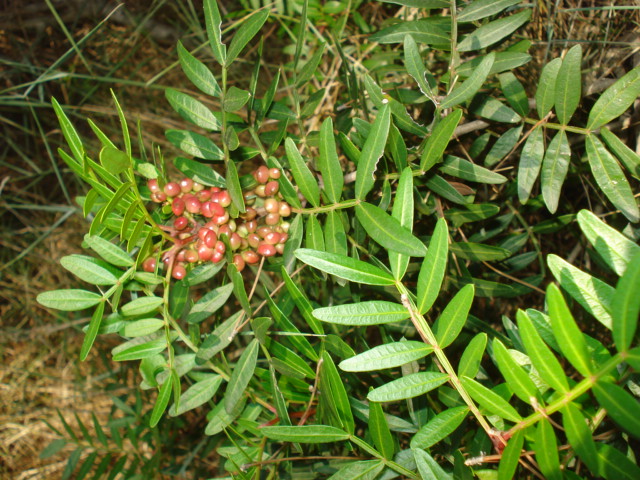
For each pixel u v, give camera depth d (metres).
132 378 0.58
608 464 0.15
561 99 0.23
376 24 0.49
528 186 0.24
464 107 0.29
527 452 0.18
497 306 0.39
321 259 0.18
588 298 0.16
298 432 0.19
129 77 0.61
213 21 0.22
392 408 0.34
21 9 0.61
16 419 0.60
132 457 0.55
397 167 0.24
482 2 0.25
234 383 0.22
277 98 0.57
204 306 0.24
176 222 0.24
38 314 0.62
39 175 0.63
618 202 0.22
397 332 0.31
